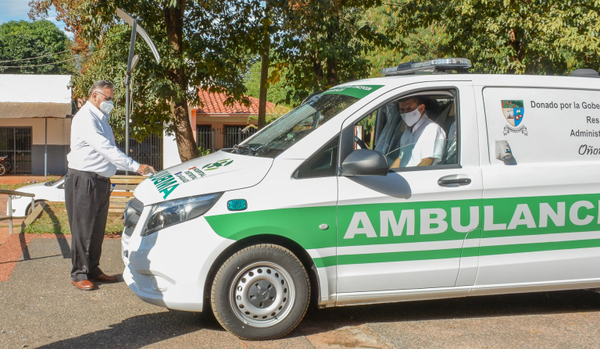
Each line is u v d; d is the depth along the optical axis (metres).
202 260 3.81
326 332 4.18
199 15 13.37
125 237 4.33
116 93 14.23
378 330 4.25
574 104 4.47
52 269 5.66
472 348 3.92
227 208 3.84
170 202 3.91
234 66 13.54
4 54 44.41
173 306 3.87
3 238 7.33
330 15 11.38
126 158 4.85
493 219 4.20
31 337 3.98
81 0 11.31
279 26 12.55
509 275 4.28
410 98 4.32
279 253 3.92
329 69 13.05
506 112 4.33
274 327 3.96
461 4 14.05
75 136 4.93
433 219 4.11
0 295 4.84
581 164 4.40
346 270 4.03
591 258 4.40
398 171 4.13
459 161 4.21
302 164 3.99
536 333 4.24
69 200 5.01
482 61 14.53
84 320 4.34
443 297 4.25
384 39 13.65
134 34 10.68
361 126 4.51
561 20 12.44
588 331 4.30
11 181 23.36
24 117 24.05
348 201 3.98
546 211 4.29
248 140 4.81
